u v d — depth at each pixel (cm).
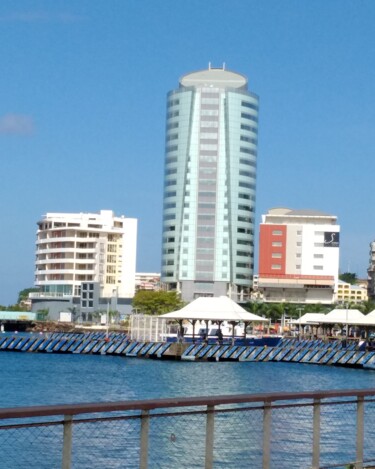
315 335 17362
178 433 2188
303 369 11175
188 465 2094
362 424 1691
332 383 9081
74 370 10494
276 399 1511
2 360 12556
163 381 8838
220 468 2022
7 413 1191
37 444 2423
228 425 2152
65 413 1248
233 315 12988
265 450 1505
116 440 2092
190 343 12925
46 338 15138
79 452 1988
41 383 8456
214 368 11006
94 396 7194
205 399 1418
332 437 2153
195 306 13162
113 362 12175
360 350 12675
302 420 2259
